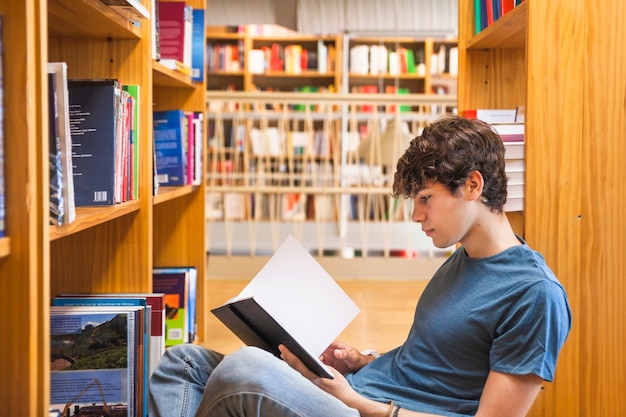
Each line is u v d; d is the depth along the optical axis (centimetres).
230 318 126
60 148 104
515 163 157
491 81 211
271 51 730
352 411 109
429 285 133
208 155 659
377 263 443
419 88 750
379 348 263
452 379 120
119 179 145
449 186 114
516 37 189
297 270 136
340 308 134
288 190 456
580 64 149
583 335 150
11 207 88
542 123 149
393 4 599
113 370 142
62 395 140
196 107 263
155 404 130
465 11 210
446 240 117
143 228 162
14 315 88
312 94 439
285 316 131
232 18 598
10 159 87
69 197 106
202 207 266
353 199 604
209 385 110
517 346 109
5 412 88
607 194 149
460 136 115
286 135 656
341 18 598
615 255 150
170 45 234
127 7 136
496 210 119
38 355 91
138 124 161
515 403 107
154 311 149
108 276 162
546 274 113
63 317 141
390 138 458
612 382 150
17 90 87
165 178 230
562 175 149
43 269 91
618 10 149
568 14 149
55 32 154
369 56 729
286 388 107
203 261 266
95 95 139
